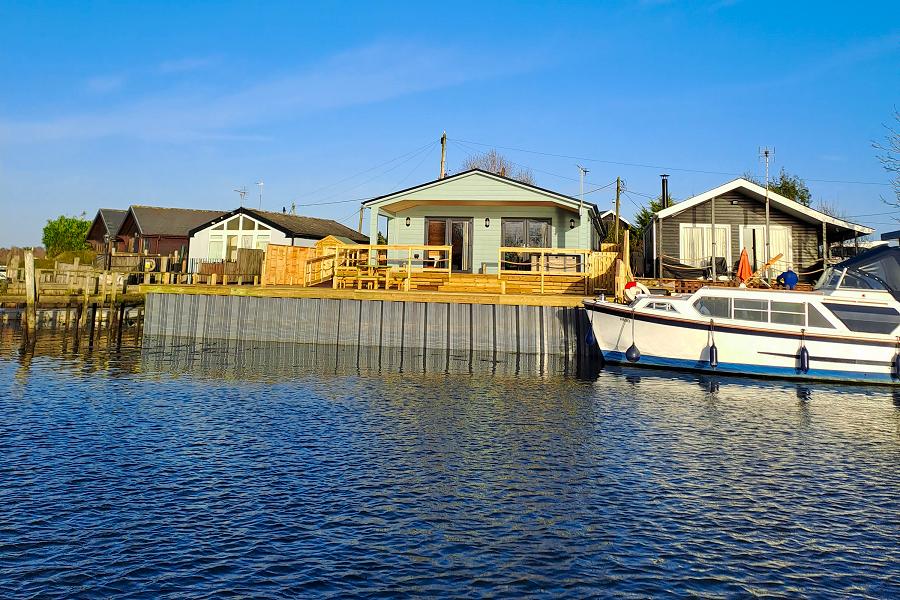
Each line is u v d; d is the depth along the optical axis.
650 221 28.62
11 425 11.73
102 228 53.81
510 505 8.16
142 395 14.83
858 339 17.59
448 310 22.69
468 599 5.91
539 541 7.13
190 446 10.57
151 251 45.50
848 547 7.11
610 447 10.88
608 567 6.56
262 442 10.88
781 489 8.91
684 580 6.33
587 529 7.46
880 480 9.37
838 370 17.70
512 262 25.03
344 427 11.98
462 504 8.17
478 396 15.18
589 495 8.55
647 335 19.53
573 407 14.08
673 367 19.33
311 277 26.92
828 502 8.45
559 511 7.98
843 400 15.40
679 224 27.28
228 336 24.48
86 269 30.42
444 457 10.16
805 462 10.20
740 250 26.81
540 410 13.72
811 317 18.02
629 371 19.28
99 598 5.84
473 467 9.66
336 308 23.55
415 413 13.27
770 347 18.20
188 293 24.92
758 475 9.51
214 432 11.50
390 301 23.08
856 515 8.01
